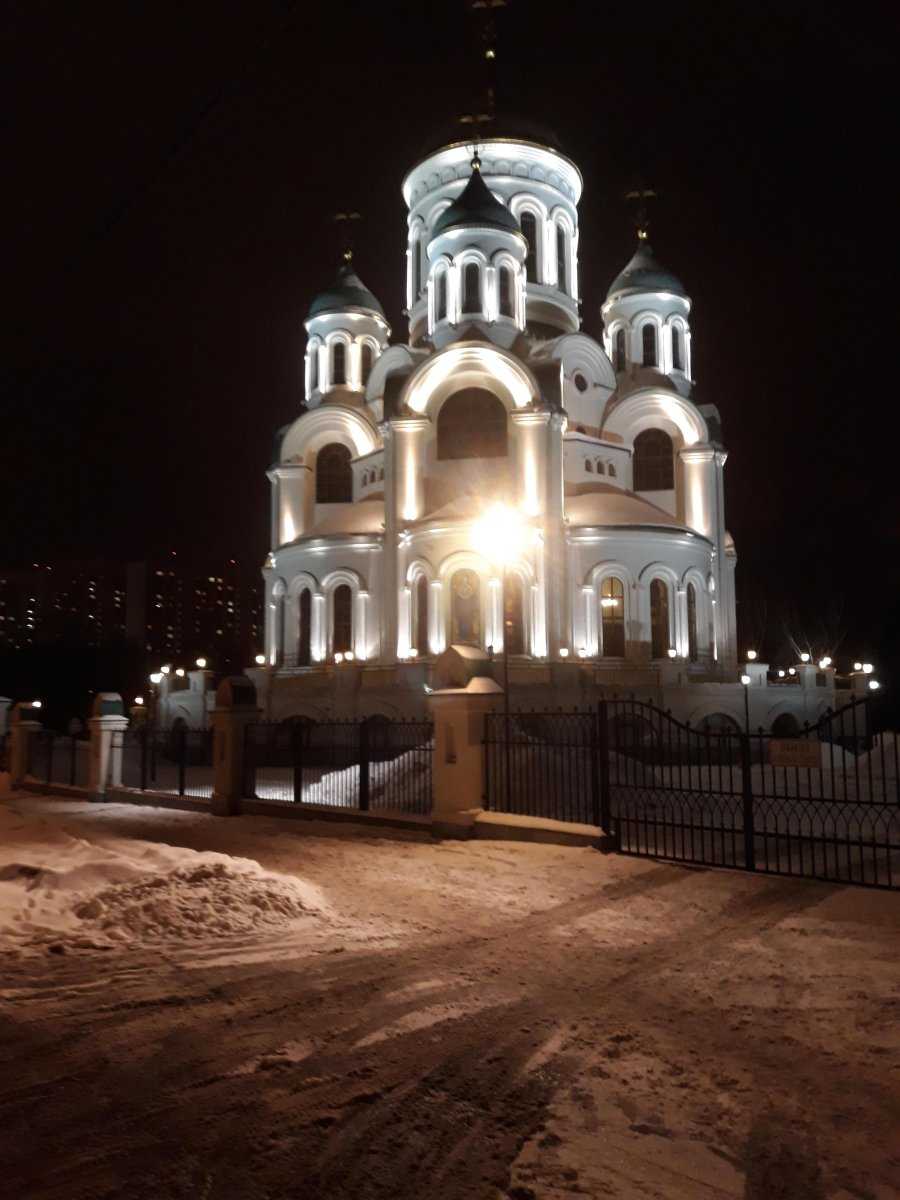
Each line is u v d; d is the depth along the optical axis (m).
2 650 80.56
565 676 34.88
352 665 36.75
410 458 38.81
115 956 8.35
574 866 12.48
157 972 7.89
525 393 38.12
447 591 36.03
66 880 10.53
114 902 9.64
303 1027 6.61
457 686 15.62
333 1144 4.96
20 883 10.73
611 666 36.91
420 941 8.85
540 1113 5.26
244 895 9.77
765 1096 5.46
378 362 45.66
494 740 15.60
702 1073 5.79
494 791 15.89
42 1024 6.74
